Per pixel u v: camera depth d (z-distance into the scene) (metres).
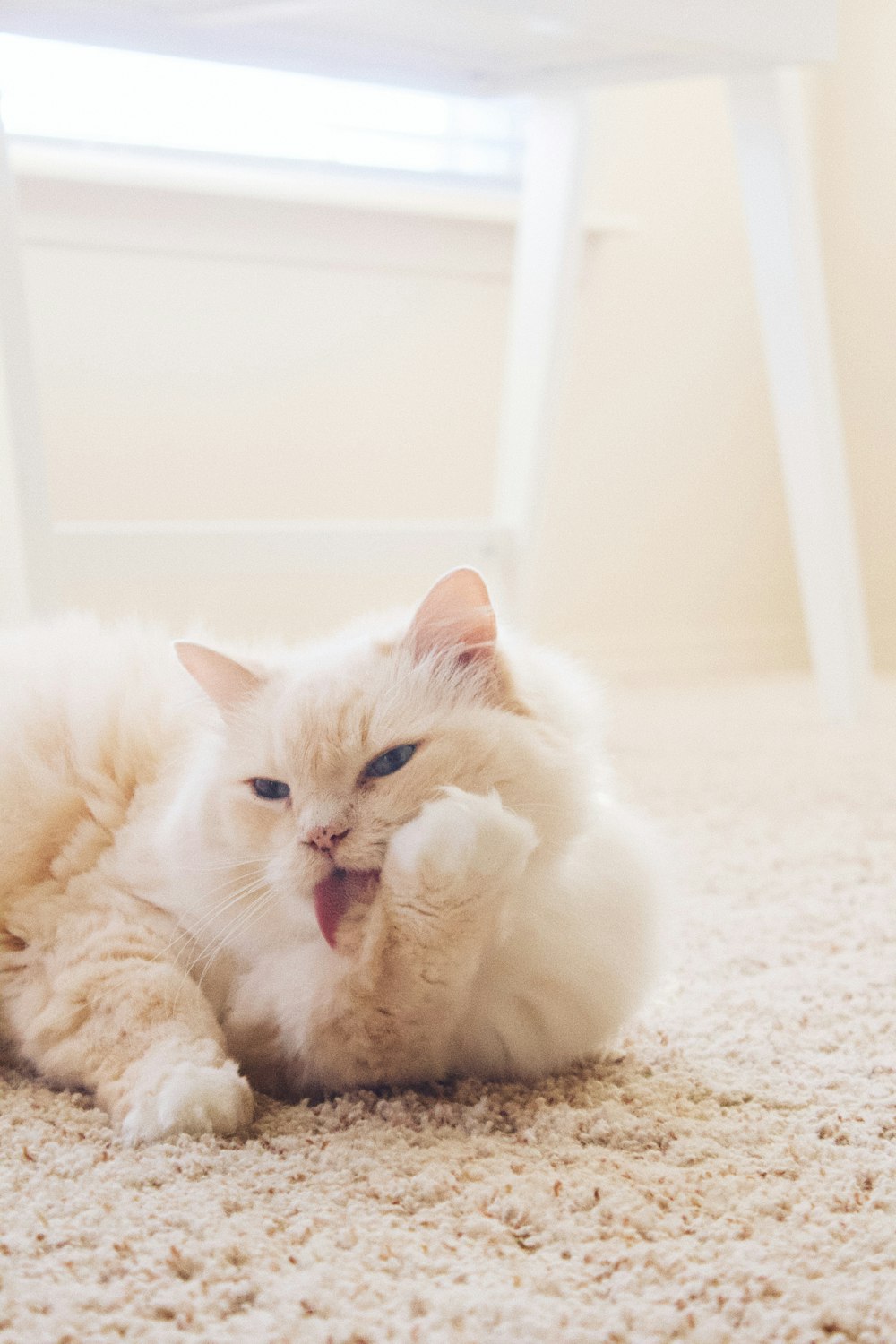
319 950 0.73
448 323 1.92
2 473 1.09
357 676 0.73
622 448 2.18
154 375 1.69
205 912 0.76
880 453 2.31
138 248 1.62
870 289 2.28
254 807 0.74
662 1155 0.69
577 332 2.10
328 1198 0.66
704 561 2.30
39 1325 0.58
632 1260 0.62
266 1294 0.60
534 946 0.75
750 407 2.29
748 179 1.43
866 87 2.25
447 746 0.72
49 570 1.10
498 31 1.12
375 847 0.71
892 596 2.33
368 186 1.80
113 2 1.01
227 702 0.76
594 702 0.80
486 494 2.00
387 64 1.23
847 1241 0.63
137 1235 0.63
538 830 0.73
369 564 1.38
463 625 0.74
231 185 1.65
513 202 1.89
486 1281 0.60
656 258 2.15
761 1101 0.73
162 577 1.28
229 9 1.02
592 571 2.20
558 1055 0.76
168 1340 0.58
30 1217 0.64
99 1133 0.70
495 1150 0.69
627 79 1.24
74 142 1.63
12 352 1.07
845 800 1.27
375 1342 0.58
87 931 0.77
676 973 0.88
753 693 1.98
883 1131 0.70
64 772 0.82
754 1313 0.59
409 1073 0.75
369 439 1.88
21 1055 0.78
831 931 0.94
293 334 1.79
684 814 1.23
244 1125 0.71
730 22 1.09
